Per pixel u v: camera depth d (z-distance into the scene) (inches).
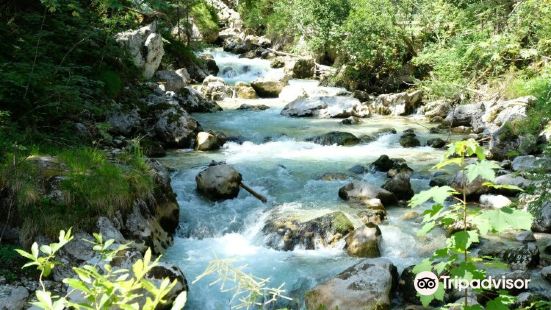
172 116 448.1
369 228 254.1
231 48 1063.0
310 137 473.7
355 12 761.6
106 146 365.7
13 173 221.3
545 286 205.2
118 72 489.1
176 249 258.5
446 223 84.7
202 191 314.8
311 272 229.3
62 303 63.7
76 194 226.5
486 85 593.6
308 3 860.0
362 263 215.9
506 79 561.3
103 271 197.3
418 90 631.8
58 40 379.6
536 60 556.7
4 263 197.8
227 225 284.4
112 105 423.2
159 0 483.5
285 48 1031.6
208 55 906.1
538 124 399.9
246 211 299.0
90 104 338.6
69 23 397.4
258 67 883.4
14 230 214.5
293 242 258.8
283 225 266.7
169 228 272.2
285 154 424.2
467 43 601.3
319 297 198.7
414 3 710.5
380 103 627.2
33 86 294.0
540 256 237.5
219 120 546.0
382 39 725.9
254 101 672.4
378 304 193.3
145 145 401.7
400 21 719.1
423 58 654.5
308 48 896.3
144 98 498.9
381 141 477.4
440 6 684.1
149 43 560.4
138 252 213.5
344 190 317.1
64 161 251.0
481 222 74.5
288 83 782.5
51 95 297.4
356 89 733.3
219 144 447.2
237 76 863.7
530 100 475.5
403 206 313.3
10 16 360.5
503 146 405.4
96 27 440.5
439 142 456.4
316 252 253.4
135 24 548.7
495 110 499.8
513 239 257.8
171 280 199.2
